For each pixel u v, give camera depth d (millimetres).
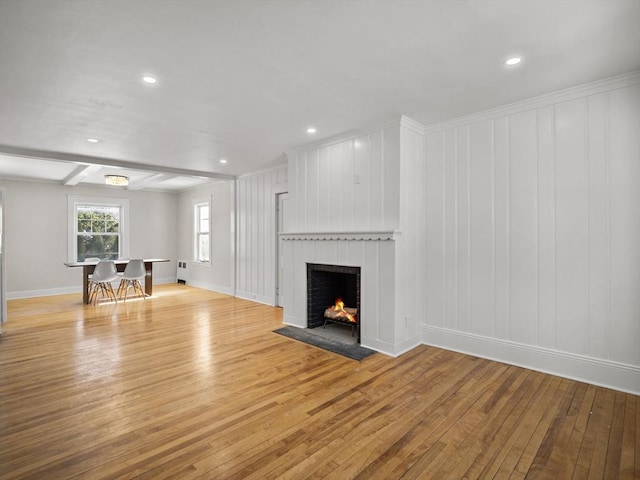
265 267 6270
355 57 2361
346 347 3703
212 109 3279
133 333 4293
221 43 2174
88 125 3699
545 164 3027
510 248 3232
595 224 2793
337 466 1798
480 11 1870
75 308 5859
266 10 1849
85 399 2537
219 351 3611
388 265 3502
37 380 2875
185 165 5859
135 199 8609
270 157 5246
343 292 4867
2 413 2336
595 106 2779
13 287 6926
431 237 3793
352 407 2414
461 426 2174
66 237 7547
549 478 1716
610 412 2336
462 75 2633
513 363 3207
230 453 1906
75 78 2621
